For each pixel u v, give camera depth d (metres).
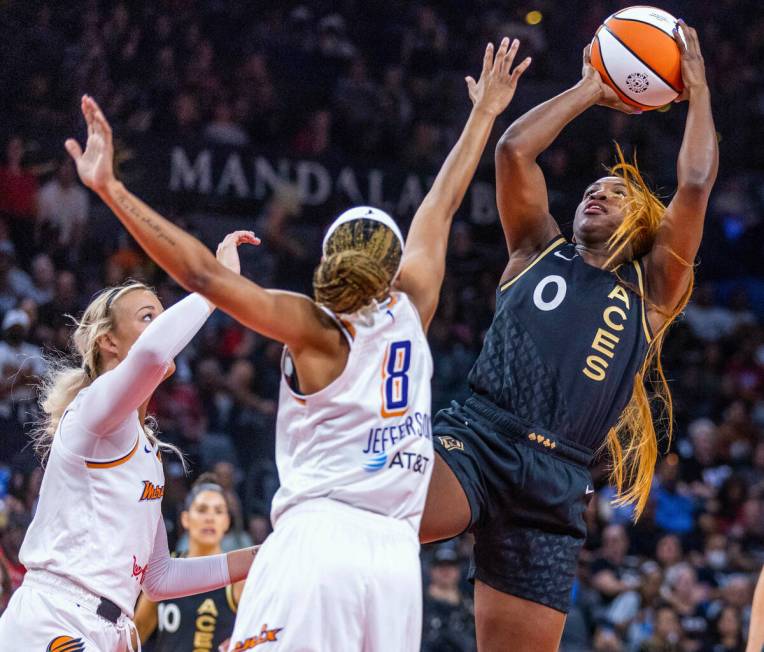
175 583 5.14
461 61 21.58
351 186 17.92
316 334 3.89
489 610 4.99
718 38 23.59
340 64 19.97
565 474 4.93
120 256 15.16
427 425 4.09
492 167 19.14
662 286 5.19
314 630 3.74
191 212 16.67
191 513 7.47
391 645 3.83
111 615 4.73
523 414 4.93
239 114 18.20
